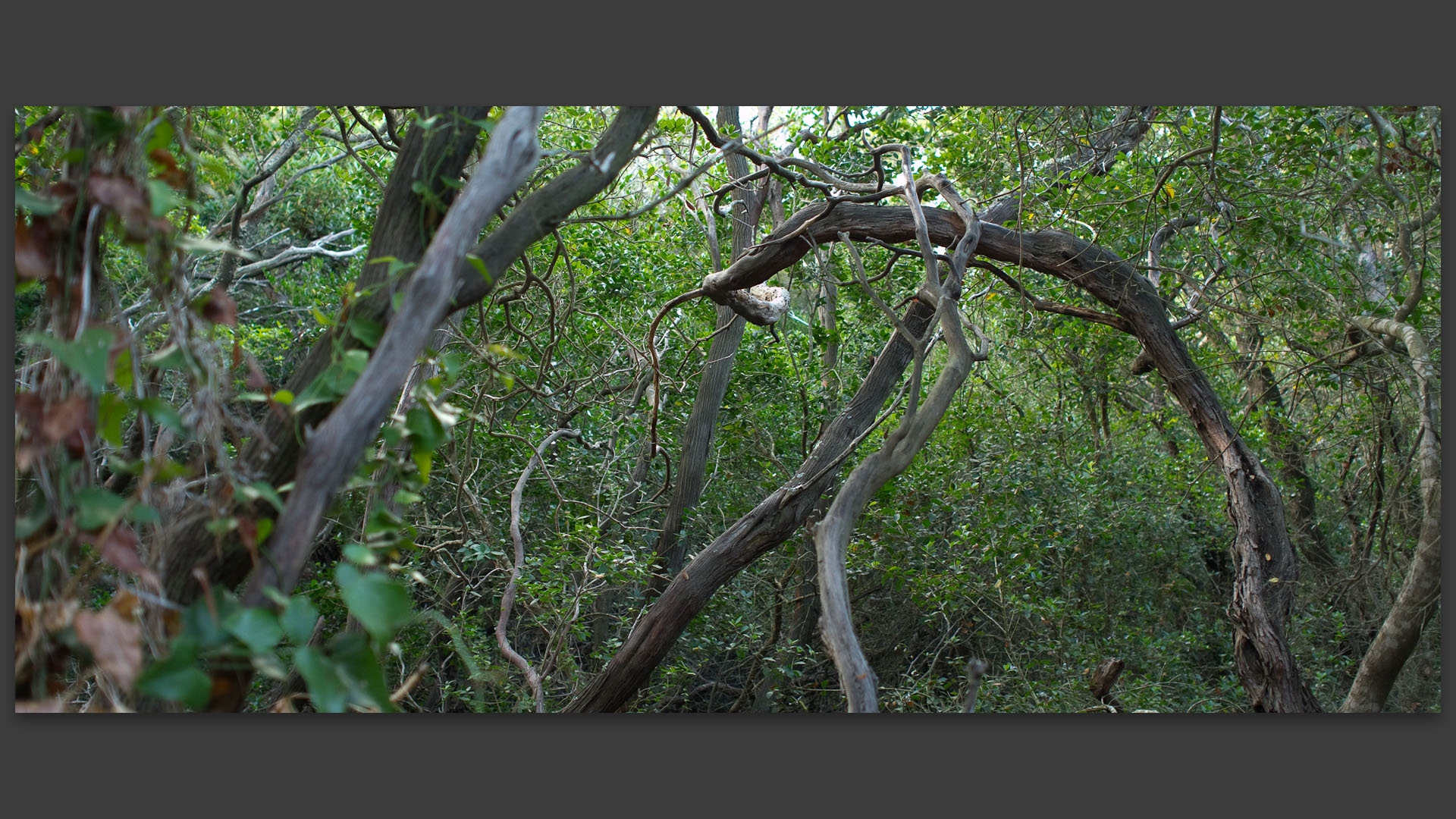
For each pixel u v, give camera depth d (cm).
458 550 411
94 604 261
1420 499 537
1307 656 577
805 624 608
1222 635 617
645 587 577
